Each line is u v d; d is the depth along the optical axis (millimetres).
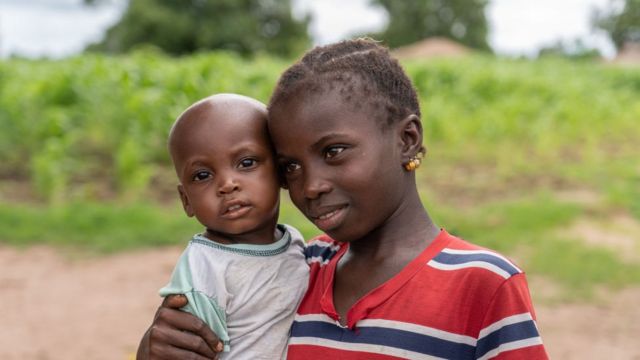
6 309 5793
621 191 9211
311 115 1545
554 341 5230
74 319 5637
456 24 64125
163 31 43688
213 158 1768
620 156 12820
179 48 44812
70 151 10516
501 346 1482
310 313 1708
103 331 5430
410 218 1640
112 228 7762
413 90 1682
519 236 7555
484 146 12227
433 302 1542
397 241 1627
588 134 13430
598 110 15180
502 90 16359
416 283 1571
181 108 10000
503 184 10227
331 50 1648
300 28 46844
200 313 1745
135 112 10070
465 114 13914
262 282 1808
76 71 11547
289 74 1625
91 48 47969
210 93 10609
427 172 10938
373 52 1637
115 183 9633
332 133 1530
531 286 6281
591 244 7363
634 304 5898
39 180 8820
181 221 7867
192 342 1727
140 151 9609
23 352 5047
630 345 5164
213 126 1772
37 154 9992
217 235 1866
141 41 44188
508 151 12172
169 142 1855
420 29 63969
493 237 7500
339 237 1585
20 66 13945
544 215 8211
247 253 1816
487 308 1508
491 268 1527
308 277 1880
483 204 9031
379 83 1581
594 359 4938
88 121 10703
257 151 1777
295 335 1709
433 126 12258
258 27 45406
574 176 10680
